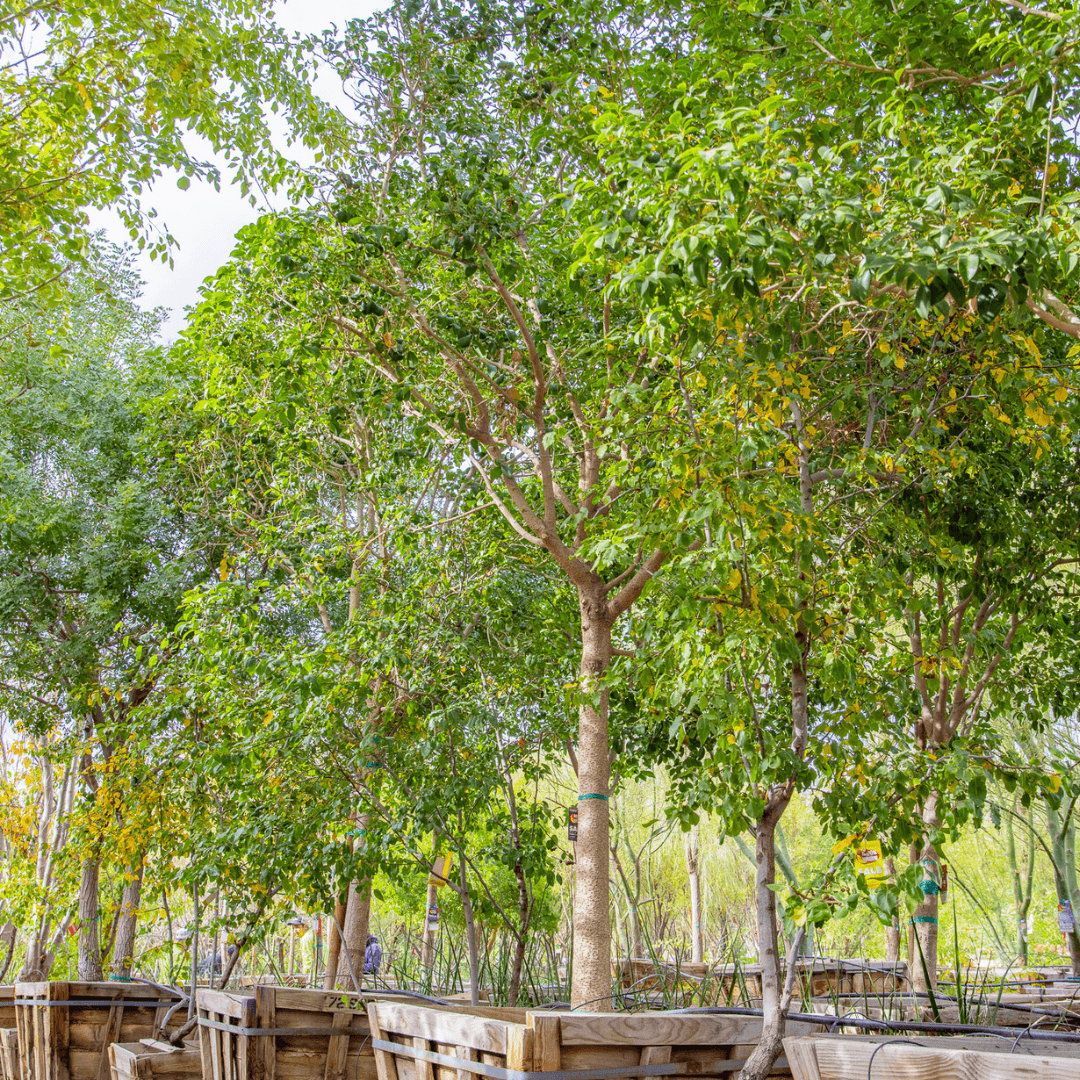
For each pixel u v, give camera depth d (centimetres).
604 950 576
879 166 462
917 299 330
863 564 393
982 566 648
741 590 356
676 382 466
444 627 703
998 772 365
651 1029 325
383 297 619
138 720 733
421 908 1192
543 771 736
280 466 895
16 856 1322
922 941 640
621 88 625
